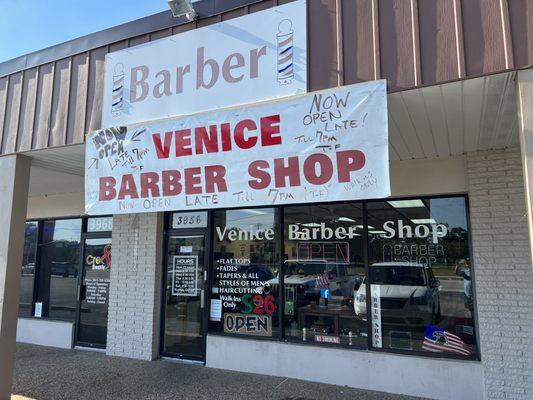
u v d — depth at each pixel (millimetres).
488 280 5340
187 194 4895
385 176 3943
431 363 5512
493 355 5207
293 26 4449
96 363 7121
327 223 6504
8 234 5746
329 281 6395
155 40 5262
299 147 4316
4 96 6219
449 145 5469
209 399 5402
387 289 6047
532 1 3469
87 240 8688
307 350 6215
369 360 5828
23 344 8703
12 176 5922
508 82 3723
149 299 7453
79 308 8477
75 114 5629
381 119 3967
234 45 4762
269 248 6824
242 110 4641
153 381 6137
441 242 5871
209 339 6949
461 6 3701
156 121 5129
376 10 4055
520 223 5297
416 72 3812
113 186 5309
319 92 4250
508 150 5496
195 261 7379
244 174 4590
